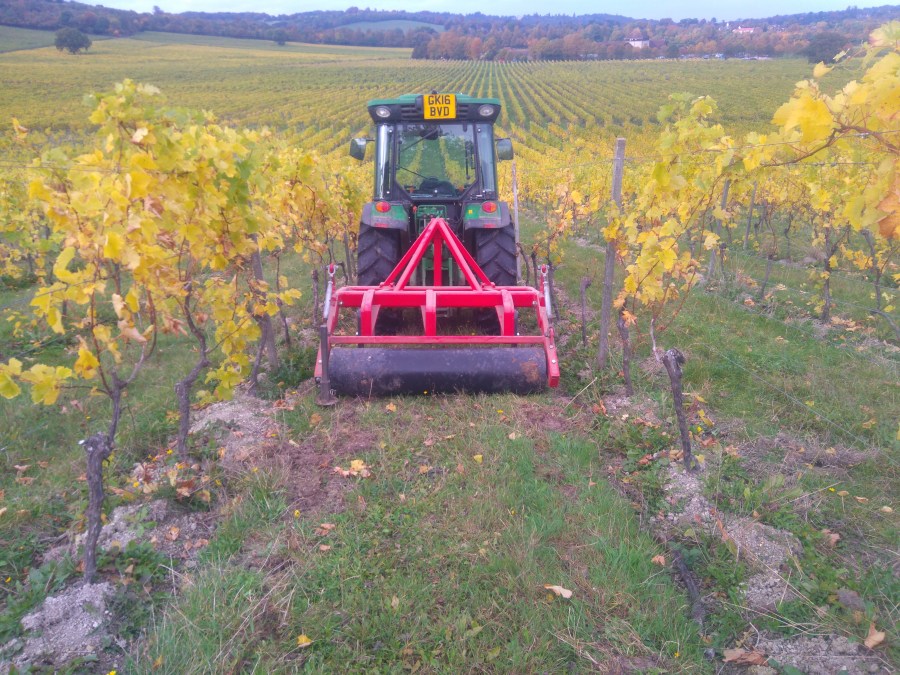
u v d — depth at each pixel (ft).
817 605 8.24
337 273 26.18
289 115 148.46
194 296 11.24
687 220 13.78
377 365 13.78
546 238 27.32
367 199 25.17
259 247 15.30
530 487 10.69
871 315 20.03
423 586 8.52
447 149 19.13
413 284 19.33
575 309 21.38
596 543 9.27
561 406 13.80
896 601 8.16
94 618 7.98
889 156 6.77
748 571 8.90
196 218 10.29
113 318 20.98
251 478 10.94
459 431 12.46
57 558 9.21
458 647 7.63
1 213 25.82
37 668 7.32
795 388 14.30
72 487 11.08
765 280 22.59
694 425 12.73
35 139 93.71
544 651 7.59
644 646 7.66
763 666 7.47
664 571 9.00
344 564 8.91
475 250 19.45
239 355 11.66
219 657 7.45
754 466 11.36
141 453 12.37
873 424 12.55
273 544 9.36
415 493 10.57
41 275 27.12
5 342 19.11
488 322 18.07
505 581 8.59
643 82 201.57
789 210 28.68
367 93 189.47
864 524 9.74
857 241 31.50
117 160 9.41
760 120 114.01
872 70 6.51
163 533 9.71
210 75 224.74
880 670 7.31
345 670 7.39
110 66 234.58
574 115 140.36
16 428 13.46
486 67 277.44
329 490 10.79
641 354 16.56
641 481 11.02
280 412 13.69
